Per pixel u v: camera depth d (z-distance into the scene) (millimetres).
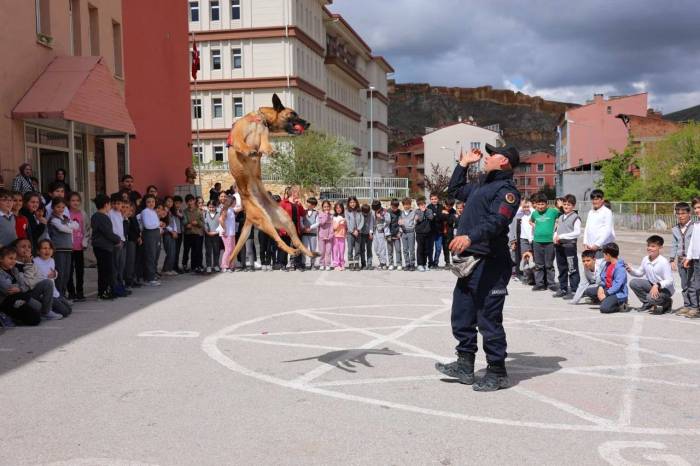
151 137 26203
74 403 5727
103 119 17766
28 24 16484
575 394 5996
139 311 10766
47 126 17781
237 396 5926
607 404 5691
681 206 10500
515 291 13430
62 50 18281
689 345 8148
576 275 12266
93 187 20406
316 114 56312
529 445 4699
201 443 4742
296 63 49344
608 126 83750
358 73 69938
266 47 48844
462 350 6410
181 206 17062
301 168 43594
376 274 16750
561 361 7297
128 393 6027
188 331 9023
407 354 7637
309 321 9836
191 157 31172
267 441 4777
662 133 64562
